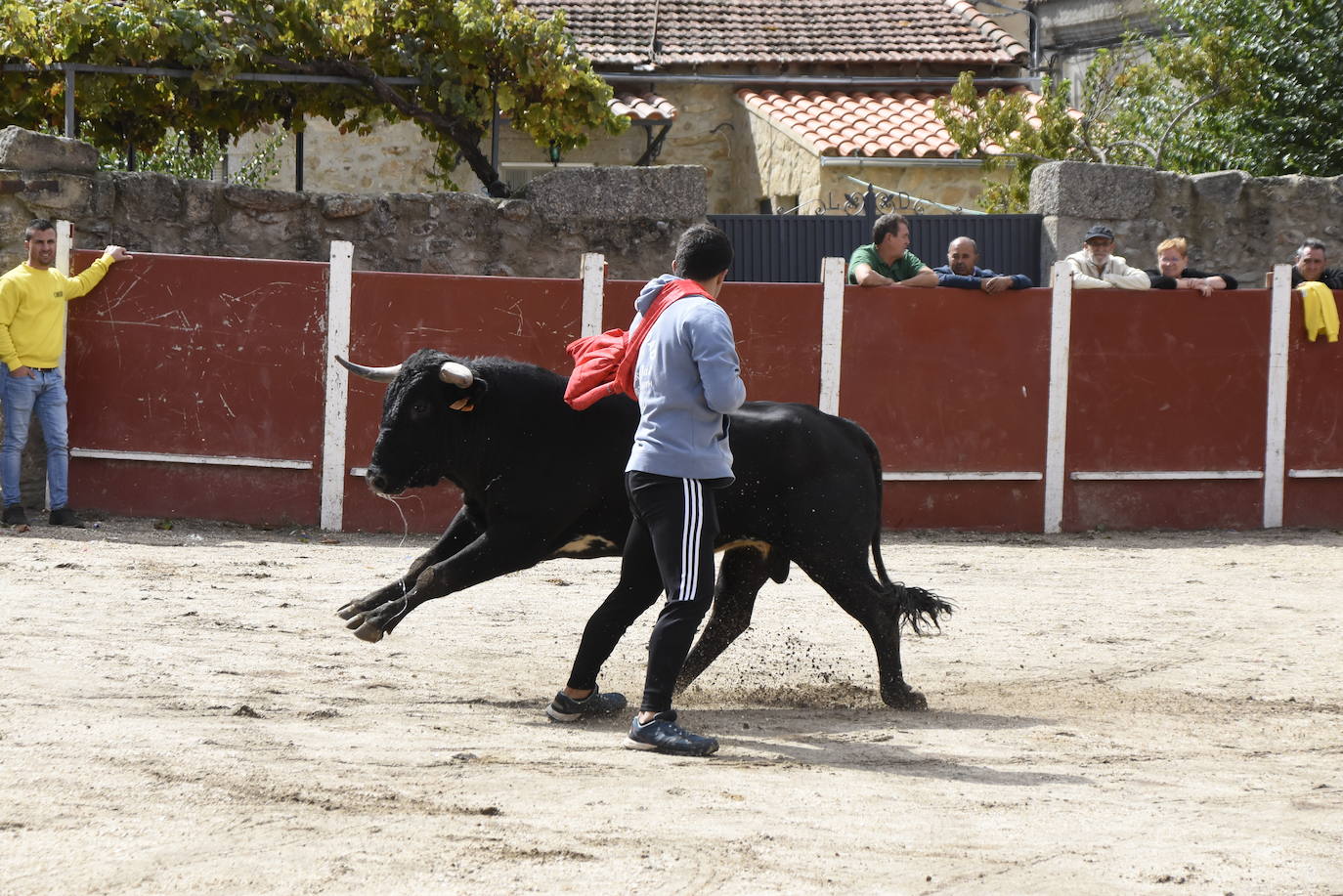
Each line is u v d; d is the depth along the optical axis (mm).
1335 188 16000
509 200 14266
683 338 5602
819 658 8211
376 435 12719
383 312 12688
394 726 5840
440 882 3768
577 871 3924
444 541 6695
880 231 13727
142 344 12477
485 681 7078
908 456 13633
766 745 5875
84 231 12930
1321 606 10156
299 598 9125
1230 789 5297
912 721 6570
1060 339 13812
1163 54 19906
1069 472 13930
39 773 4629
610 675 7426
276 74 14359
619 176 14398
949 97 22984
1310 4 19359
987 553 12602
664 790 4898
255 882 3689
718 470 5688
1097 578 11320
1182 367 14102
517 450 6328
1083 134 19281
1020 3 29969
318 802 4480
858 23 24344
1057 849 4352
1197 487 14250
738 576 7016
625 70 22641
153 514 12570
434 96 14875
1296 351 14359
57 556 10195
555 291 12898
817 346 13438
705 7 24469
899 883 3971
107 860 3807
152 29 13461
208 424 12578
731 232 15078
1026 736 6250
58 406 11719
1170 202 15766
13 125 14492
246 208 13609
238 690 6422
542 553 6441
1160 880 4066
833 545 6578
